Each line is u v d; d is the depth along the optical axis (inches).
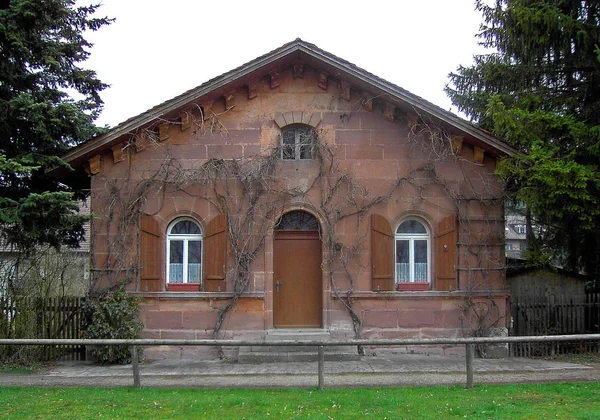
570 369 462.3
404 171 553.9
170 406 342.0
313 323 552.4
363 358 516.1
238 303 537.3
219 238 541.3
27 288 518.3
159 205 545.6
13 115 493.0
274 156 547.8
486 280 547.8
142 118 532.7
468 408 330.0
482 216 553.3
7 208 457.4
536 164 491.5
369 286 544.7
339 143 554.9
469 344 387.5
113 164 546.6
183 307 536.4
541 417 312.5
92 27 592.4
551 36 566.6
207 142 551.5
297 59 550.6
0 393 382.6
